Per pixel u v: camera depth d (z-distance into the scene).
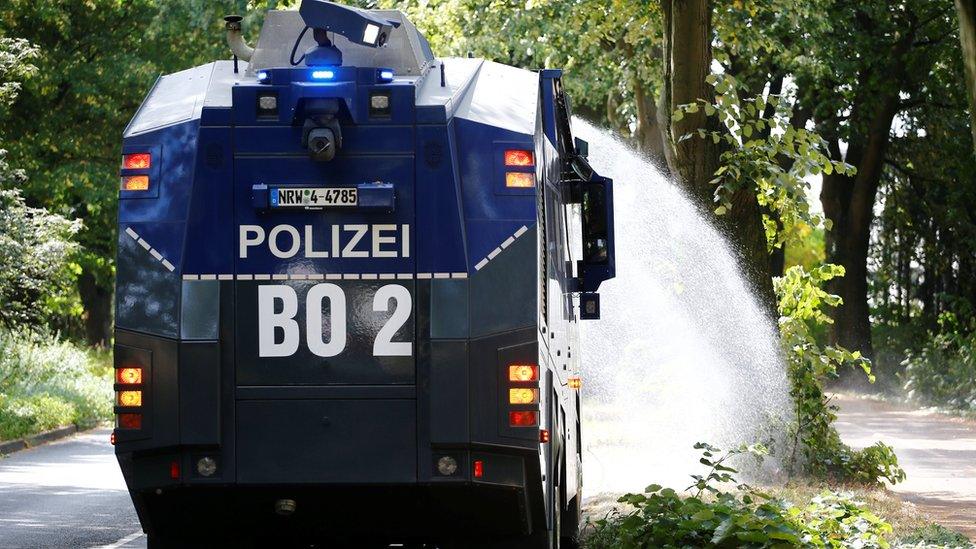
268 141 15.66
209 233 15.62
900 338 93.81
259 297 15.55
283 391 15.49
